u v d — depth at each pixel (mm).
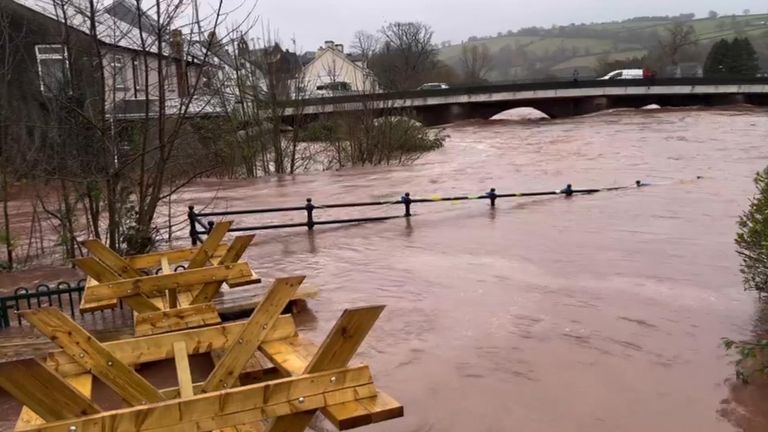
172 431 3383
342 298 8156
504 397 5363
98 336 6414
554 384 5562
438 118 54156
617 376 5672
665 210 13258
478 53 123812
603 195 15383
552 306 7547
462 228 12219
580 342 6449
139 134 11438
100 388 5566
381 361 6145
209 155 17312
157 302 6789
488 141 35656
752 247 7301
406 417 5078
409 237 11641
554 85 52875
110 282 6164
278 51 26953
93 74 10625
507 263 9547
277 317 4438
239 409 3512
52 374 3277
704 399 5211
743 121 41094
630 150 27000
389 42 89250
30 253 11969
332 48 61750
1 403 5539
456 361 6098
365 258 10250
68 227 11258
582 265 9281
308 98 29047
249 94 24844
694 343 6340
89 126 9914
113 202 9570
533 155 27000
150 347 4770
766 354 5832
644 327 6797
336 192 18922
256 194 19391
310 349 4555
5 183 10984
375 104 28109
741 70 82125
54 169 10664
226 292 7641
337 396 3732
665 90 53625
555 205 14203
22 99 12789
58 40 11383
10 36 12984
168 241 11891
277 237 12148
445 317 7297
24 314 4207
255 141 25562
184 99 12141
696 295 7781
